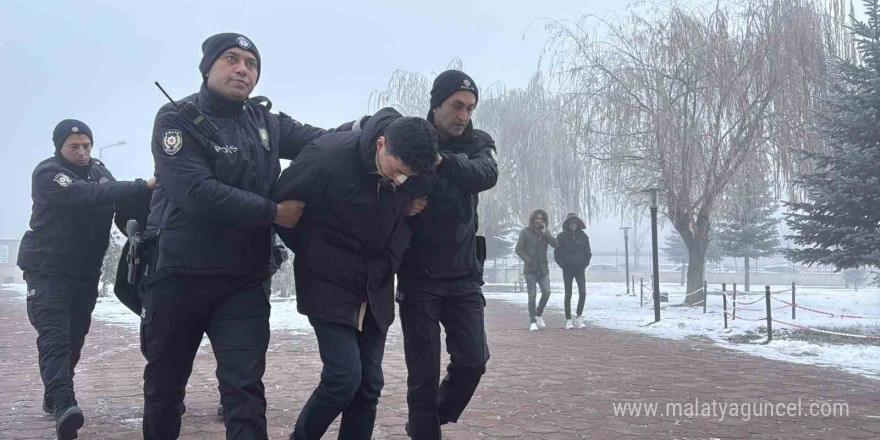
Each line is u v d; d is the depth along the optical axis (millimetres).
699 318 13180
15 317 12898
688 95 16484
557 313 14875
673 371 6855
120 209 3955
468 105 3201
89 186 3971
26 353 7758
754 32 16016
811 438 4266
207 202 2615
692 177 16047
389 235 2998
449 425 4469
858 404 5281
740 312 14562
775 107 15688
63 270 4207
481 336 3354
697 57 16062
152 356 2859
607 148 17750
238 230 2787
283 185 2848
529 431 4332
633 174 18203
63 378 3980
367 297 2979
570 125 18297
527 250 11242
